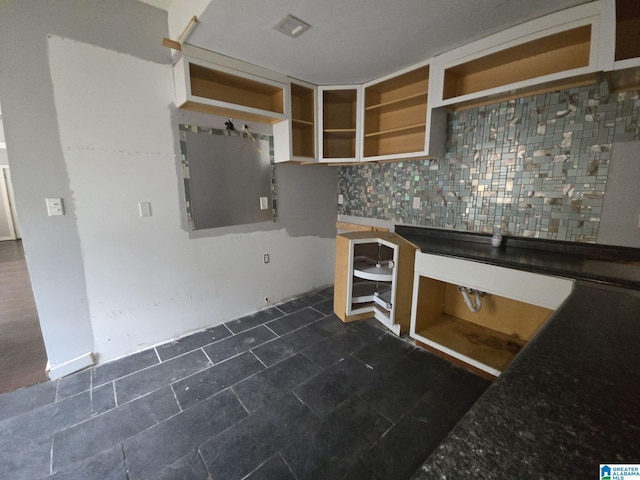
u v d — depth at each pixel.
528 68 1.88
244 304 2.85
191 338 2.42
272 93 2.62
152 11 2.00
